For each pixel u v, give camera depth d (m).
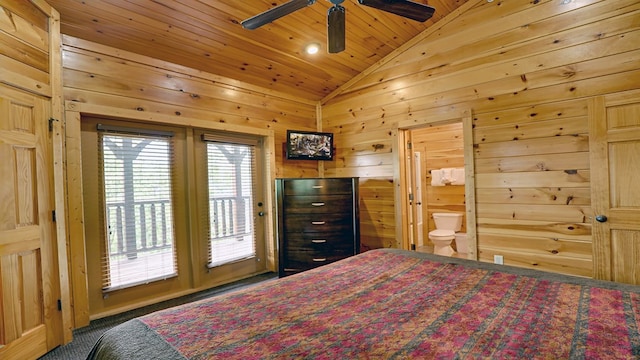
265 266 4.14
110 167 2.86
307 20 3.04
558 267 2.76
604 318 1.13
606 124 2.50
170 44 2.93
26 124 2.11
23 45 2.09
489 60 3.14
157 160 3.15
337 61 3.84
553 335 1.02
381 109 4.00
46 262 2.22
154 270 3.11
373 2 1.86
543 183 2.84
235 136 3.82
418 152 5.42
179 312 1.31
